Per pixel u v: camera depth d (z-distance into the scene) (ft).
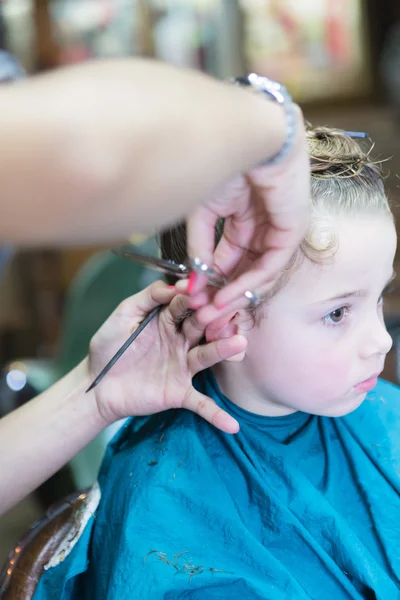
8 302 11.93
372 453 2.74
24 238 1.41
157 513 2.49
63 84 1.39
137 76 1.44
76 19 11.82
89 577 2.78
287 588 2.35
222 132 1.51
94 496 2.86
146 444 2.73
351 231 2.37
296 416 2.71
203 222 1.95
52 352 11.48
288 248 1.94
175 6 12.21
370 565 2.44
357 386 2.50
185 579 2.30
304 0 13.43
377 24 13.52
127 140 1.37
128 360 2.64
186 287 1.97
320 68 13.79
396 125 12.93
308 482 2.58
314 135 2.63
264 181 1.79
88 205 1.38
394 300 4.27
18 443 2.72
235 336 2.38
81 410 2.72
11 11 11.43
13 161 1.33
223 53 12.89
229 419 2.49
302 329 2.43
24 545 2.91
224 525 2.47
